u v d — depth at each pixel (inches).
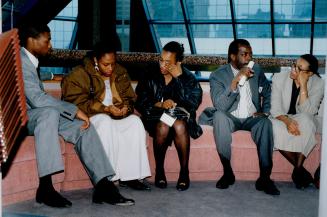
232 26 677.3
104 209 100.7
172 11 687.7
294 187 125.4
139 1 661.3
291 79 135.3
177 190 119.6
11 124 49.6
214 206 105.1
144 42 698.2
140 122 118.3
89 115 116.6
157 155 122.4
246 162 130.2
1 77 47.7
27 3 471.5
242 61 129.6
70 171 115.2
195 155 129.1
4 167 97.9
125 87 127.0
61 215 95.0
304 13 642.8
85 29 616.7
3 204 99.3
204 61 434.6
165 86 129.1
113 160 111.3
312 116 129.3
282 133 124.0
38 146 100.0
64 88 117.6
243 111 134.0
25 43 108.5
